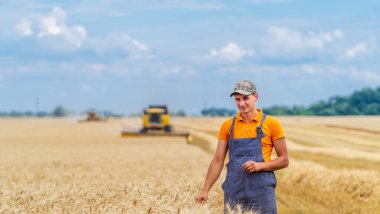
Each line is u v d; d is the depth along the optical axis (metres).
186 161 31.52
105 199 9.36
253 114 8.70
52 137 82.50
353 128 100.44
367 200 20.22
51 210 9.05
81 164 32.22
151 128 75.94
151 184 12.85
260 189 8.54
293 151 49.59
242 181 8.59
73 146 57.47
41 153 45.41
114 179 19.50
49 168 29.34
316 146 62.31
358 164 34.72
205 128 110.38
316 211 17.09
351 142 69.56
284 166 8.64
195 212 7.49
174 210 7.89
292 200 20.77
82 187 12.60
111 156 39.97
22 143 66.00
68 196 9.90
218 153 8.95
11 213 9.23
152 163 31.31
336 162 36.38
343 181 23.16
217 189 13.84
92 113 161.12
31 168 29.03
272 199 8.59
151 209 8.19
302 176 25.92
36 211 9.23
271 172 8.65
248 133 8.67
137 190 10.88
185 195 9.43
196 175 19.02
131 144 59.78
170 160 33.25
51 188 12.17
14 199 10.26
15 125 137.88
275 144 8.66
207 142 65.44
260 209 8.53
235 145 8.71
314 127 107.75
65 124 141.38
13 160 36.12
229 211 7.42
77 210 8.78
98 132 97.44
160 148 50.53
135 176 21.14
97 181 18.27
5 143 66.12
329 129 100.56
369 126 107.44
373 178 22.62
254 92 8.62
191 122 145.25
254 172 8.55
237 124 8.75
